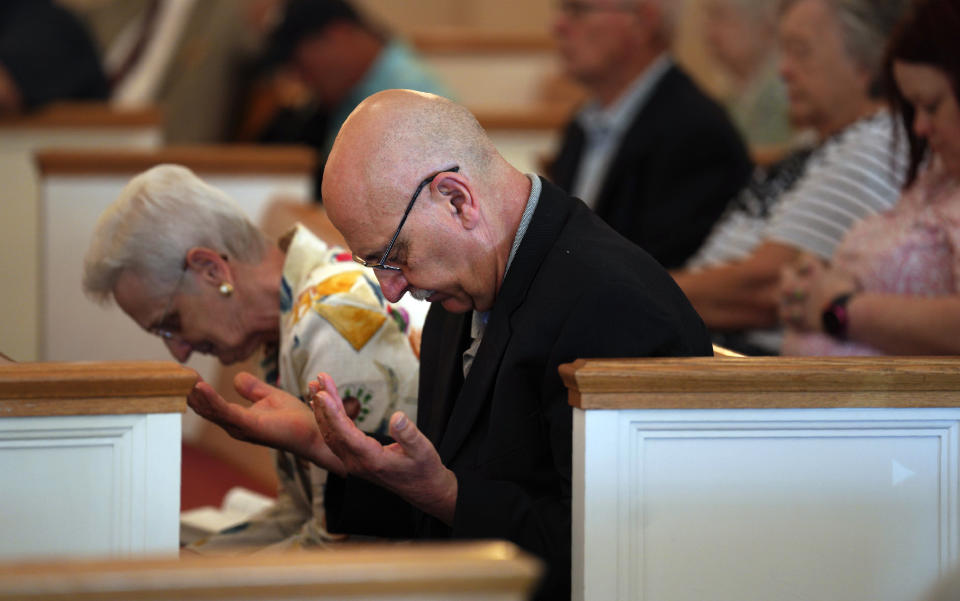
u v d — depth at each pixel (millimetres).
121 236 4996
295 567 2432
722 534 3750
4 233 10727
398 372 4871
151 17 15734
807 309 6156
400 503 4477
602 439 3639
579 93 16109
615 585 3684
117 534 3549
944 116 5348
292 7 12320
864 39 6688
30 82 11219
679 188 8859
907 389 3803
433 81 12531
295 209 8273
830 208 6898
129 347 8703
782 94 10797
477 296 4227
